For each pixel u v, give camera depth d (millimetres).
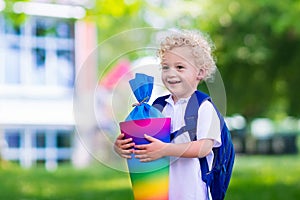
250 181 14180
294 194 11461
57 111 24750
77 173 18234
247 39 17500
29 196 12164
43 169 20594
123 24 20984
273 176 15664
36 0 12531
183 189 4055
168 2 16188
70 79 24781
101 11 11867
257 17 16922
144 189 3928
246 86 19016
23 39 24438
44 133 25031
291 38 17375
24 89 24516
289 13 13648
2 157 22438
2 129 23953
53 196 12109
